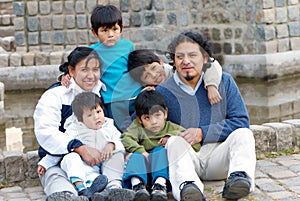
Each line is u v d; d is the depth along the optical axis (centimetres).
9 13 1523
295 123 630
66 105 534
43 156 538
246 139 512
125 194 472
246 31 1249
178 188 491
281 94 1105
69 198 474
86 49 530
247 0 1239
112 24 519
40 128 521
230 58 1267
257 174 561
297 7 1267
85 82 523
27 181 572
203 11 1284
